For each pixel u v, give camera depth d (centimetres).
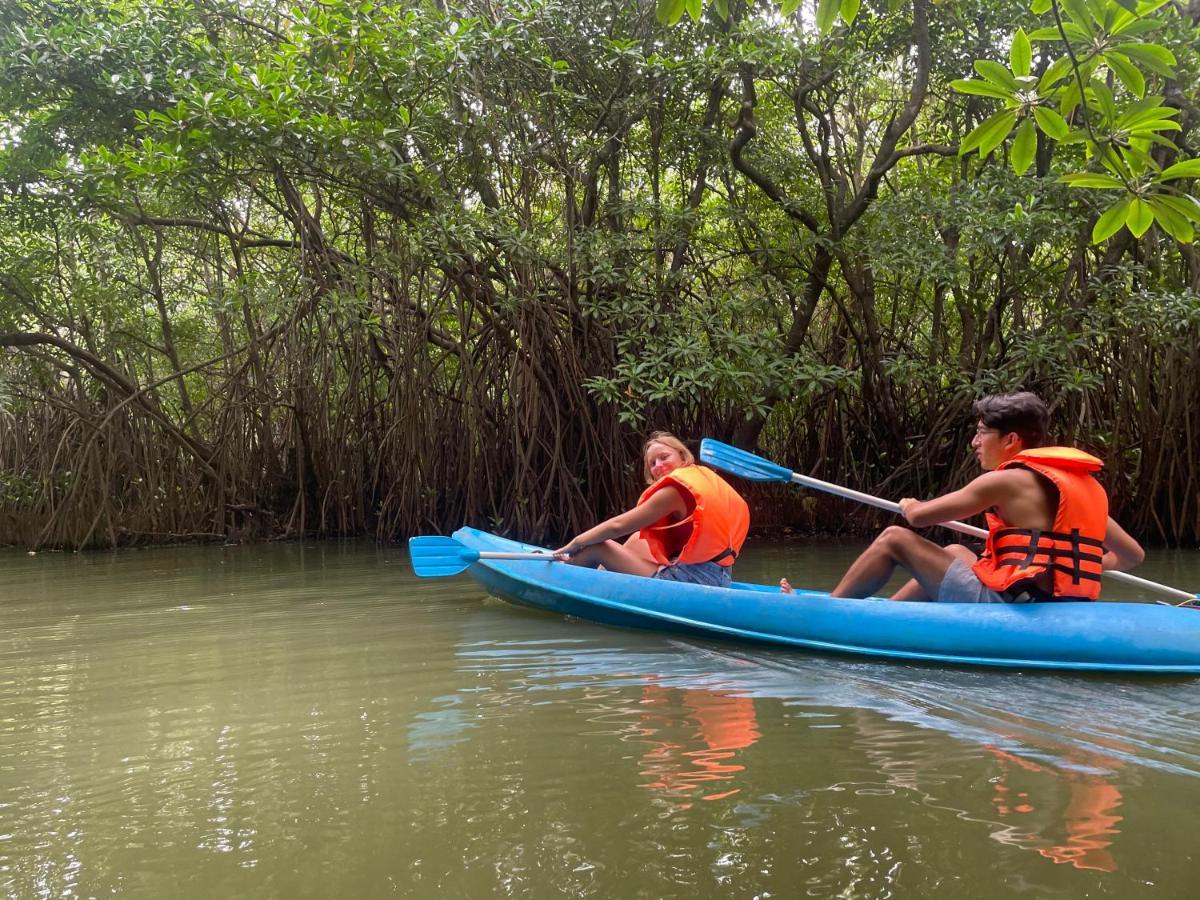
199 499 887
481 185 797
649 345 756
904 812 175
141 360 1017
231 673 308
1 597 519
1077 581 317
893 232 785
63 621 429
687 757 210
